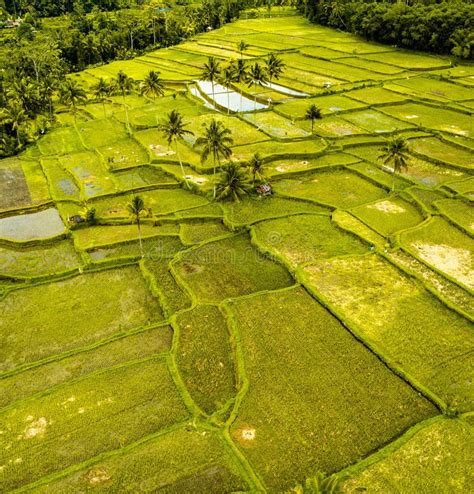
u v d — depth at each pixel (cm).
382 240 6247
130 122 10694
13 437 3869
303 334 4762
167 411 4072
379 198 7369
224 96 12462
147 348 4794
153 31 18700
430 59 14200
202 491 3400
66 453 3734
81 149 9644
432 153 8631
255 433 3822
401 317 4906
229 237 6600
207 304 5316
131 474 3519
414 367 4325
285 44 16575
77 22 18538
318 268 5712
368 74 13075
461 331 4712
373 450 3669
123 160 8925
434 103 10850
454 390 4103
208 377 4450
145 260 6156
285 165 8425
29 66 13975
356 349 4572
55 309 5388
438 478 3397
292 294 5338
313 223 6781
